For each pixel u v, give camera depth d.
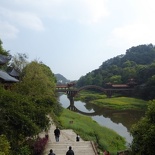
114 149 39.28
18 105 21.22
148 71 143.38
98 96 155.62
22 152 20.55
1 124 19.05
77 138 32.50
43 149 26.27
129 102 115.44
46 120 25.09
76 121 54.38
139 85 138.50
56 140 31.36
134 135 22.84
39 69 56.06
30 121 20.52
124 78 170.38
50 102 29.83
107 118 82.25
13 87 40.50
